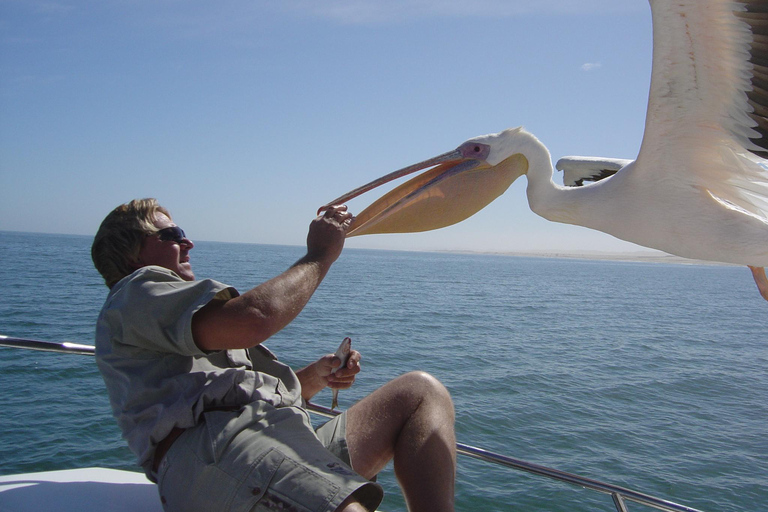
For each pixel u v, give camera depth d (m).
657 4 3.01
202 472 2.02
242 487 1.96
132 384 2.13
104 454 8.23
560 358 18.86
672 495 8.40
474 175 4.09
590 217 3.98
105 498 2.60
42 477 2.81
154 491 2.70
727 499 8.37
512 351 19.61
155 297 2.08
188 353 2.07
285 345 18.19
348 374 2.85
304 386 2.88
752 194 3.70
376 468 2.45
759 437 11.19
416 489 2.23
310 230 2.40
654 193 3.75
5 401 10.25
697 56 3.14
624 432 11.08
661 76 3.28
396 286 53.38
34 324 20.25
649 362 19.12
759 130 3.32
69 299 28.34
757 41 3.03
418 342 20.30
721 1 2.90
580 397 13.59
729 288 84.94
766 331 31.41
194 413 2.08
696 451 10.20
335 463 2.04
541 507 7.51
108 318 2.18
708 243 3.74
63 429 9.05
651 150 3.60
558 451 9.92
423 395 2.48
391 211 4.06
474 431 10.70
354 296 39.53
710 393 15.01
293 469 1.97
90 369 12.49
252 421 2.10
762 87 3.19
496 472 8.47
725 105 3.29
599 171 4.82
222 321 2.00
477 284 64.38
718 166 3.57
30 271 48.59
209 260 94.88
